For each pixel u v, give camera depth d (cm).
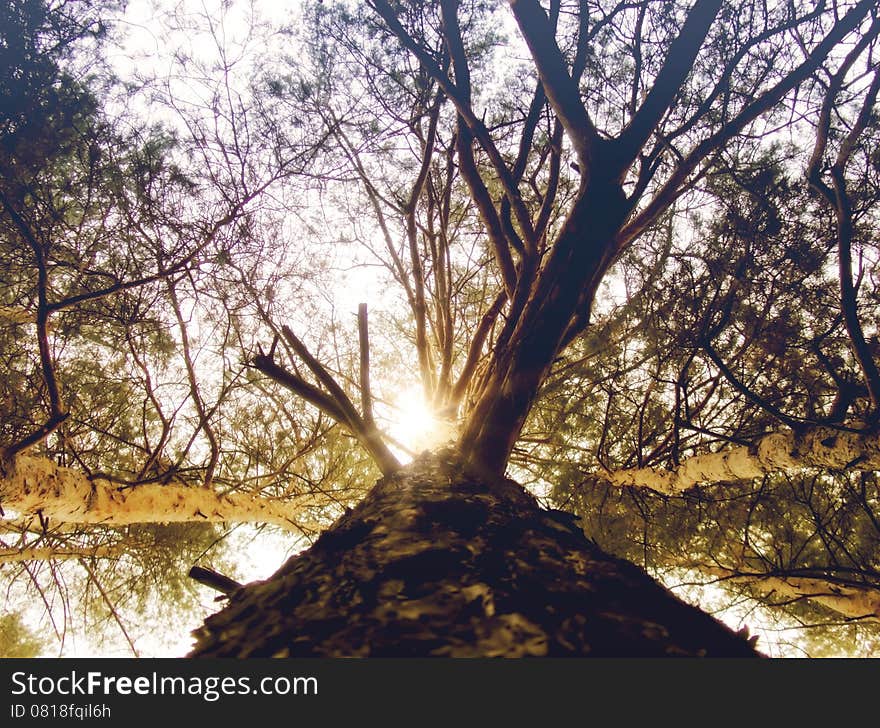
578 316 305
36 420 390
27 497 313
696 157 344
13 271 381
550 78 300
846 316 292
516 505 212
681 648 102
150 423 488
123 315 396
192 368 425
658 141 354
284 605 129
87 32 352
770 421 392
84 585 537
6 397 381
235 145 409
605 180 292
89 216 382
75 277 395
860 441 290
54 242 370
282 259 430
